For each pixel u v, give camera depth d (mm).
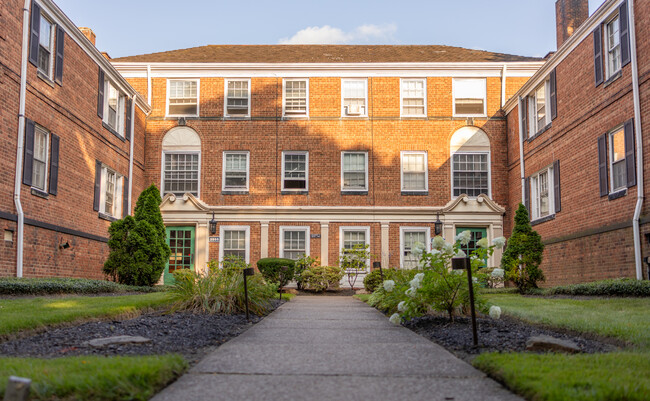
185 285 9297
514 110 21281
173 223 21609
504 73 22266
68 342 5637
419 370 4469
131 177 20016
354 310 10984
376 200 21875
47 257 13992
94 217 16953
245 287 8539
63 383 3566
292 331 7137
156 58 23234
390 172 21984
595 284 12008
